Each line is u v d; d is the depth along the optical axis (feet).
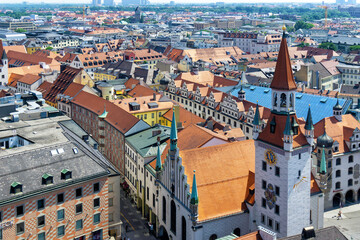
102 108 549.54
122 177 469.57
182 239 320.70
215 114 604.90
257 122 304.09
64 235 308.40
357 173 415.23
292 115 290.15
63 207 303.89
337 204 415.23
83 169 313.53
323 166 324.80
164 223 352.49
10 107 473.26
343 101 504.84
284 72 286.87
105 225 328.08
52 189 294.46
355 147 409.90
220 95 615.57
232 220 312.71
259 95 595.47
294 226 298.35
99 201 321.73
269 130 297.74
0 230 278.05
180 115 549.13
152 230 370.94
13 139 383.45
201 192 310.45
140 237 364.58
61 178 301.84
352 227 368.89
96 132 554.87
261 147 303.27
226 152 332.80
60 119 451.12
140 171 409.90
